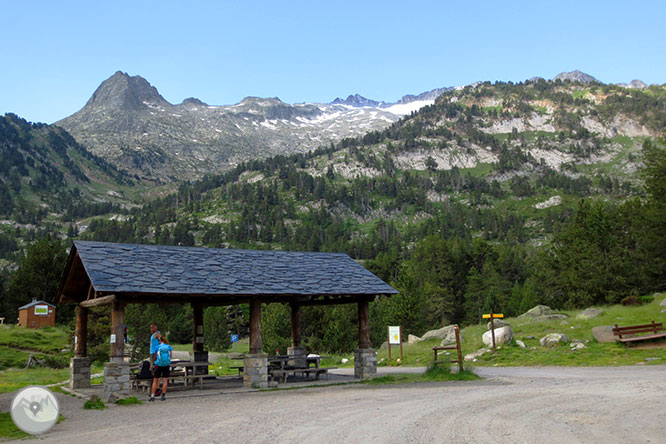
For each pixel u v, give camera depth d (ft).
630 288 144.25
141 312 170.81
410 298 148.97
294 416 36.68
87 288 66.74
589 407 36.19
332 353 138.21
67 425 36.65
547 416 33.22
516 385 51.37
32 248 222.69
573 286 158.81
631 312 102.22
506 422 31.53
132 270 55.98
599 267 147.74
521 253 446.60
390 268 334.44
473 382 56.80
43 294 221.05
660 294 125.39
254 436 29.55
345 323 140.46
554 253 191.21
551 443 25.70
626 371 58.23
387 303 168.25
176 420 36.86
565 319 107.76
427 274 276.62
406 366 86.53
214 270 62.54
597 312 108.78
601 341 77.87
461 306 274.77
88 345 149.07
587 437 26.94
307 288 62.64
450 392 48.08
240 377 73.82
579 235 162.50
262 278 63.16
